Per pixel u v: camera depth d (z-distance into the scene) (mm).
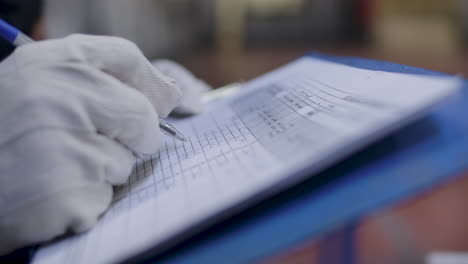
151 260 188
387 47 2307
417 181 168
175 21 2375
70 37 241
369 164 186
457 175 168
